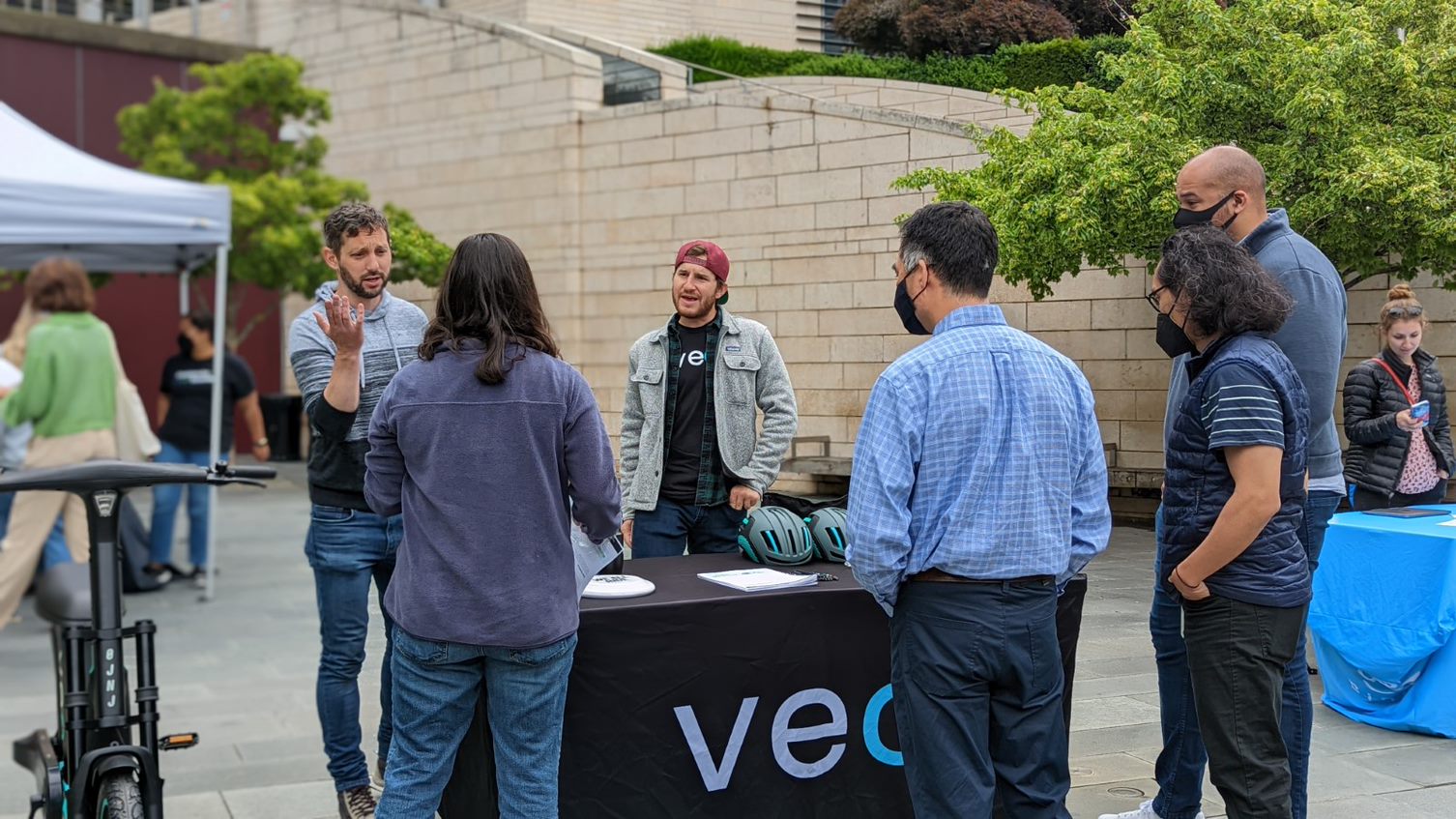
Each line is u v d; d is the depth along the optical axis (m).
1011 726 2.41
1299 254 2.83
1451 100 4.12
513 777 2.50
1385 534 4.21
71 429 6.56
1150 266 4.06
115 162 15.78
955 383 2.36
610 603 2.76
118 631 2.76
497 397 2.44
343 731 3.35
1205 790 3.63
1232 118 4.12
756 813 2.88
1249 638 2.53
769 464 3.87
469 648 2.43
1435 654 4.14
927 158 4.27
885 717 2.99
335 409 3.12
